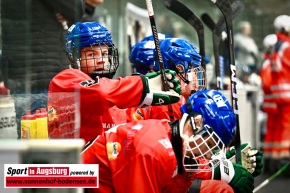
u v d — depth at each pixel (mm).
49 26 6898
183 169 7031
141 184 6707
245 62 20219
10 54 6398
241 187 7762
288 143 17672
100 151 7184
